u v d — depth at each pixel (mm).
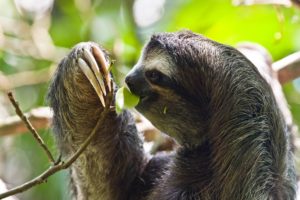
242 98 7543
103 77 7395
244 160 7434
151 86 7684
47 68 14180
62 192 13477
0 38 13891
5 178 14203
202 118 7797
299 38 12719
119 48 13195
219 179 7613
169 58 7668
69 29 14711
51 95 8664
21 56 14219
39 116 11172
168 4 13656
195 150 7980
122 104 7371
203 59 7695
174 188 8094
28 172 14352
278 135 7566
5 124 11234
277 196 7488
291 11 12664
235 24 12828
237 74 7621
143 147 9125
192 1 13023
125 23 14102
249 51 10812
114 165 8727
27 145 14406
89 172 8703
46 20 14398
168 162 8812
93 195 8836
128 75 7750
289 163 8008
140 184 8922
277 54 12781
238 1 12344
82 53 7594
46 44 14188
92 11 14508
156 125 7965
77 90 8125
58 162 6539
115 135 8602
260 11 12695
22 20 14984
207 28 13000
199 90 7715
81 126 8438
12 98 6453
